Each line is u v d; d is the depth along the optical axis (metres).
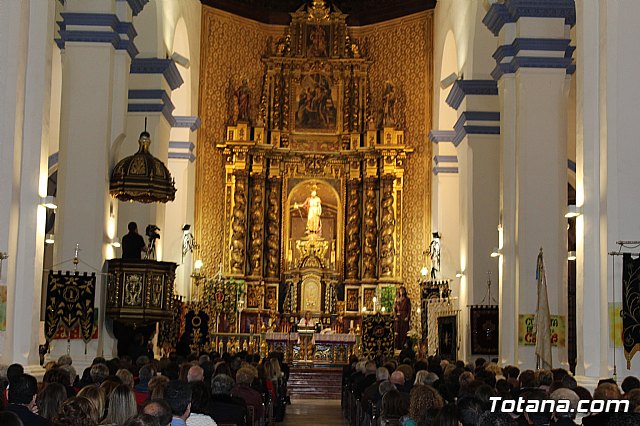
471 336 21.22
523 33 16.55
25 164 12.41
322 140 30.95
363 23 31.06
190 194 27.58
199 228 28.97
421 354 26.45
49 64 12.75
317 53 30.98
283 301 30.45
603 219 12.09
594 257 12.38
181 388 7.68
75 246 16.23
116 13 16.84
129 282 16.59
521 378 11.21
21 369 9.67
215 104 29.75
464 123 22.08
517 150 16.59
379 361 20.38
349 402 18.42
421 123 29.66
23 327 12.29
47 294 15.84
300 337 27.91
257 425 12.69
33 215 12.43
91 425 6.87
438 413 6.95
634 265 11.60
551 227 16.36
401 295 28.09
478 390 8.69
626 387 10.09
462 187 22.58
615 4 12.19
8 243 11.77
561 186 16.44
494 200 21.88
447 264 26.86
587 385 12.02
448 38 26.47
